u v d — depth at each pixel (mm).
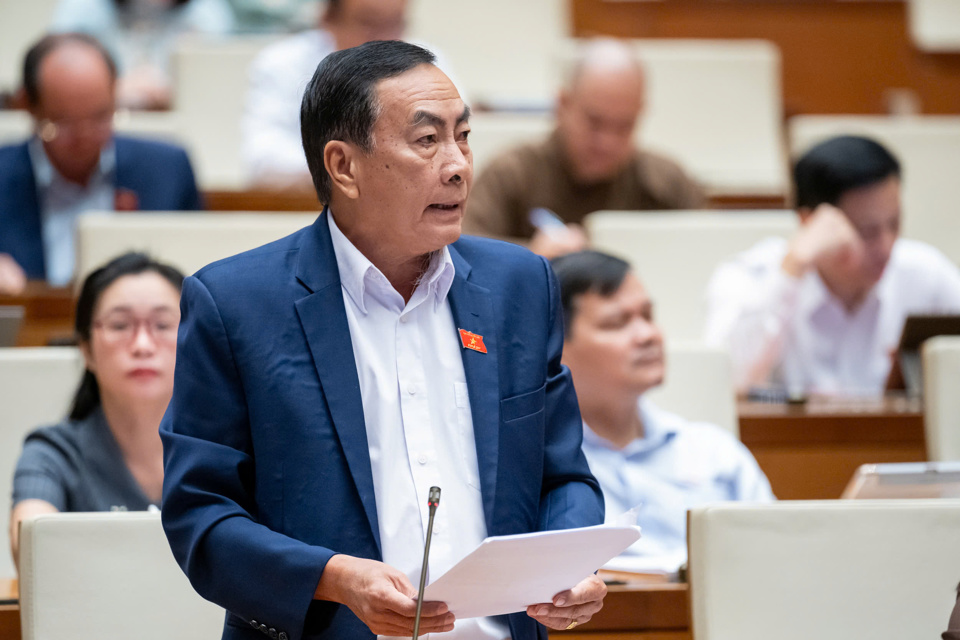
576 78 11547
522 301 4793
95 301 7109
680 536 7504
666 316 10742
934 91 17922
